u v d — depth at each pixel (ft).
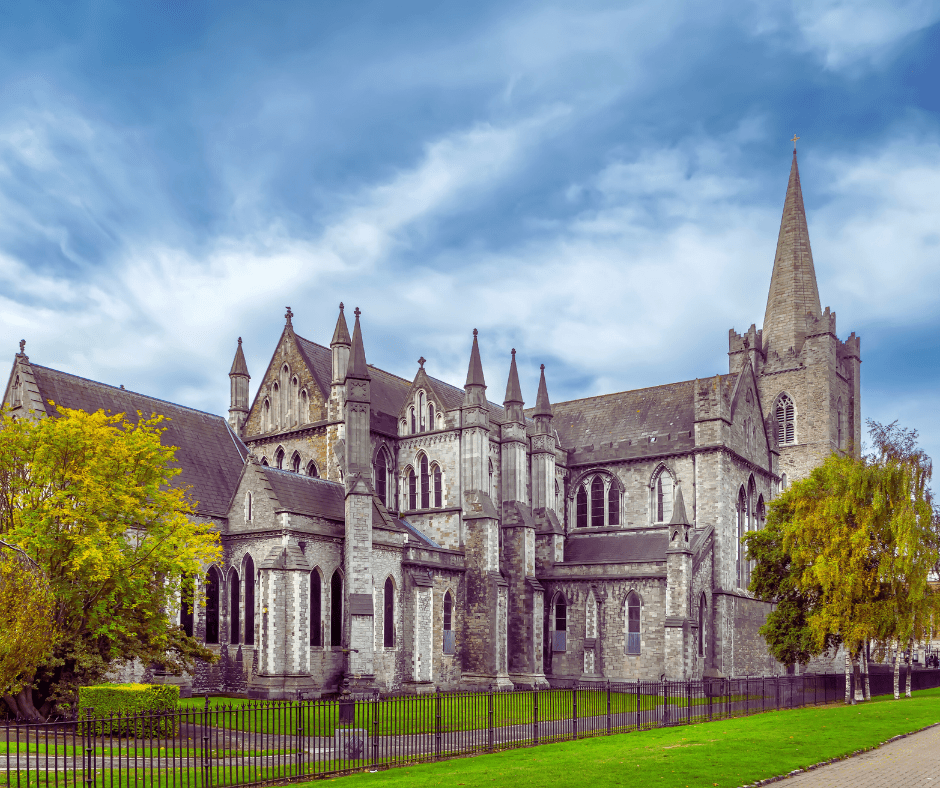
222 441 237.25
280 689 183.83
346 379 224.33
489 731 114.42
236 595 200.75
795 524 204.74
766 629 223.92
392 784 83.97
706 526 255.09
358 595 200.85
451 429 251.80
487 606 235.40
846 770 97.45
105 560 128.67
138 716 81.97
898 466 197.47
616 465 282.36
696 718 153.69
